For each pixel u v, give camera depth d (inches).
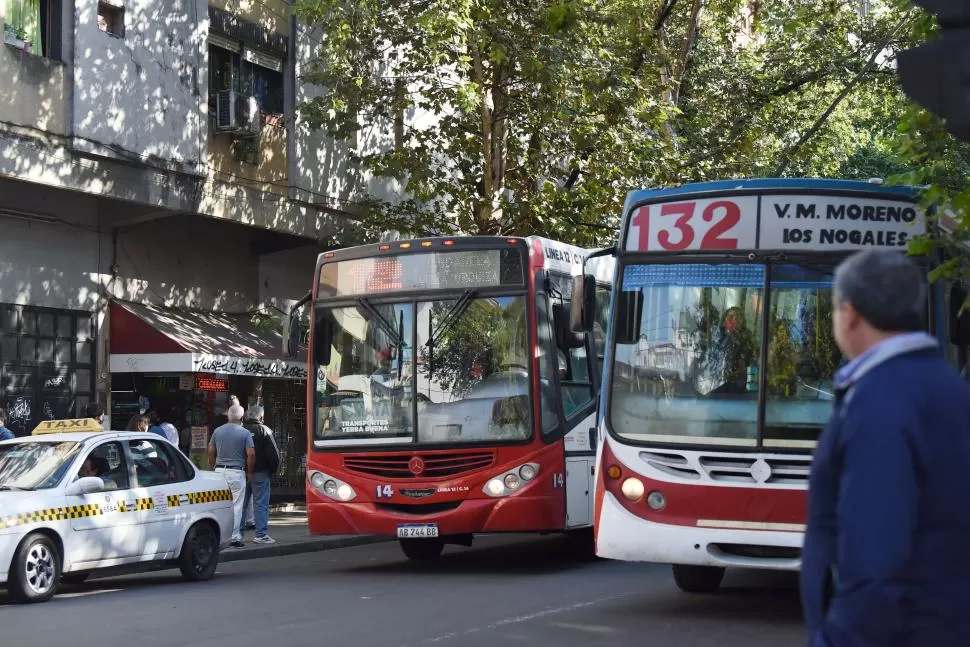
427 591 480.4
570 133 853.2
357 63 858.8
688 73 1081.4
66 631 389.4
